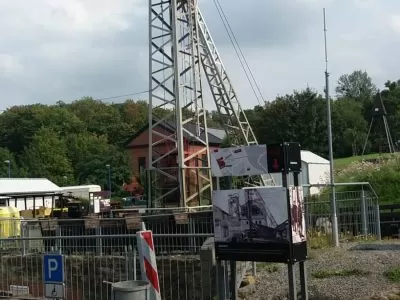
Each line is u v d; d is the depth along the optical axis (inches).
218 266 311.0
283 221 281.1
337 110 3213.6
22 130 4387.3
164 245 527.8
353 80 5393.7
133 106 5083.7
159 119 1204.5
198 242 535.2
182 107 1149.1
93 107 4904.0
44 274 357.1
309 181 1612.9
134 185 2856.8
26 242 568.1
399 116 3393.2
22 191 1667.1
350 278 413.4
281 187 282.8
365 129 3243.1
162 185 1160.8
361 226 668.1
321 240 581.6
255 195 290.0
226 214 299.4
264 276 442.3
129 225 706.2
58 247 529.0
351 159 2370.8
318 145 2933.1
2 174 3523.6
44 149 3666.3
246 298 395.9
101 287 481.1
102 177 3403.1
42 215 1269.7
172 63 1143.0
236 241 296.0
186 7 1185.4
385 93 3882.9
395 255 474.6
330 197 658.2
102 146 3944.4
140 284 294.2
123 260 477.1
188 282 475.8
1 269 560.7
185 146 1283.2
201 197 1118.4
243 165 296.5
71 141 3964.1
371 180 1043.9
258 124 3029.0
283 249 281.6
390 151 2504.9
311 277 424.8
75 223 736.3
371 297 368.8
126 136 4734.3
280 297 393.1
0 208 1048.8
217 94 1424.7
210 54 1364.4
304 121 2908.5
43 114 4384.8
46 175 3540.8
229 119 1460.4
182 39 1172.5
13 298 446.0
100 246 507.5
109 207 1424.7
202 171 1172.5
